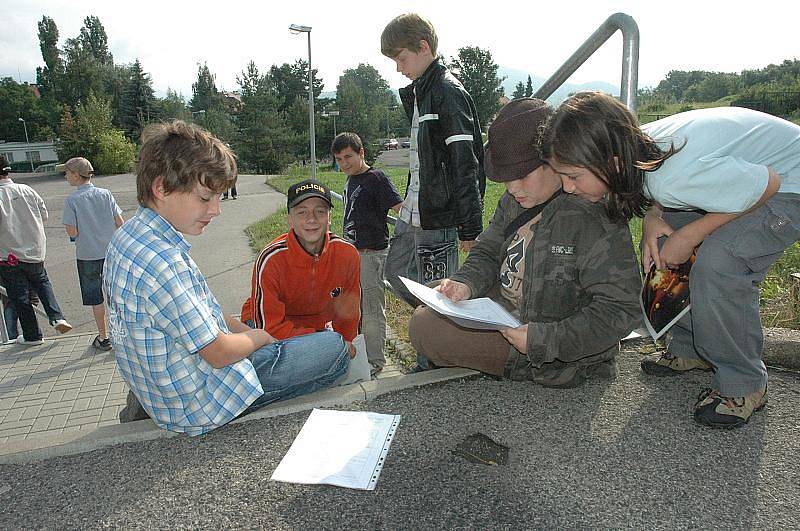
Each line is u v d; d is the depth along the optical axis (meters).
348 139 4.62
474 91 68.62
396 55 3.39
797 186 2.02
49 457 2.17
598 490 1.86
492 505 1.80
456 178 3.35
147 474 2.03
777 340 2.69
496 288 2.80
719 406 2.18
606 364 2.60
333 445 2.13
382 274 4.38
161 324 2.08
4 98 87.38
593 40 3.23
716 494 1.82
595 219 2.23
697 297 2.09
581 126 1.86
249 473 2.01
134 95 66.44
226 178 2.14
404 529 1.71
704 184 1.86
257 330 2.39
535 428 2.22
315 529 1.73
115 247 2.13
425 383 2.61
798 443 2.08
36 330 5.63
